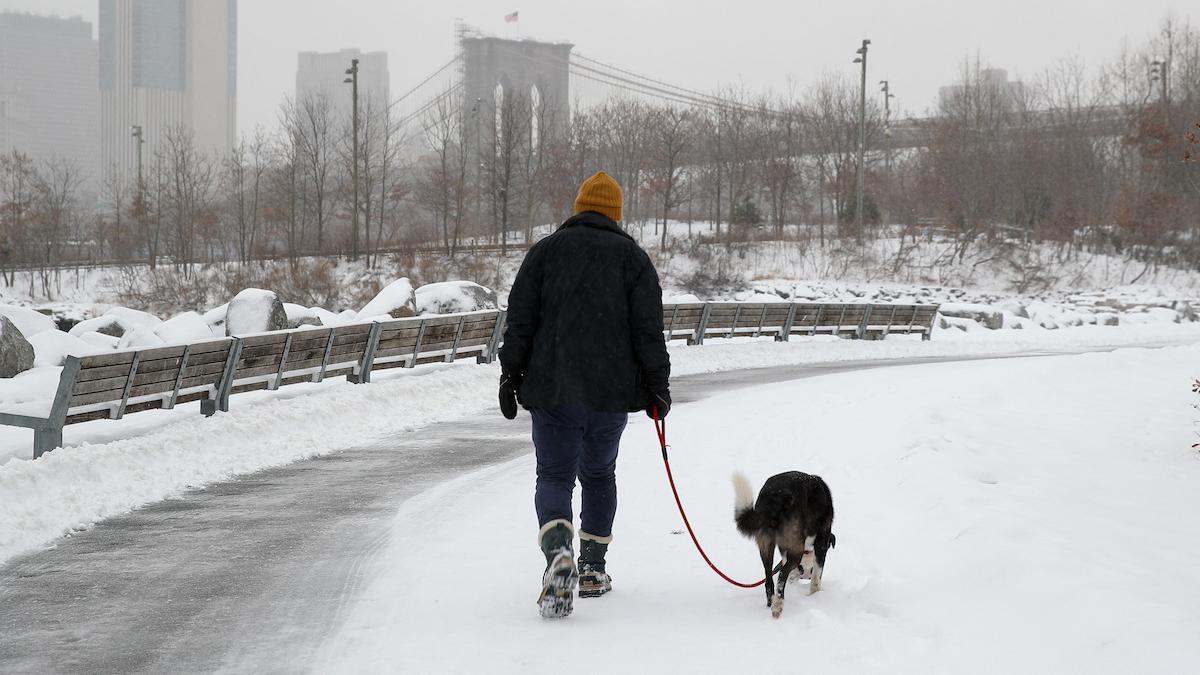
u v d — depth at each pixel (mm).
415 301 20875
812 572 4887
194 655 4230
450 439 10352
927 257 52594
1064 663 3680
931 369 17078
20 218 57875
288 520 6766
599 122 66625
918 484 6734
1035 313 35250
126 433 9156
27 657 4211
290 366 11914
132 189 65000
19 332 12852
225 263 50969
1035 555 4812
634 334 4648
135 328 14031
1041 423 9414
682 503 6961
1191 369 14414
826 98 72312
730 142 67688
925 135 71875
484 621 4547
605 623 4496
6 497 6742
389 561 5668
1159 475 7164
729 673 3881
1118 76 69938
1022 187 58188
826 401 12102
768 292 44719
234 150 65250
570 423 4613
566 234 4684
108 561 5754
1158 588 4281
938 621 4301
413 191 69875
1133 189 56562
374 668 4020
